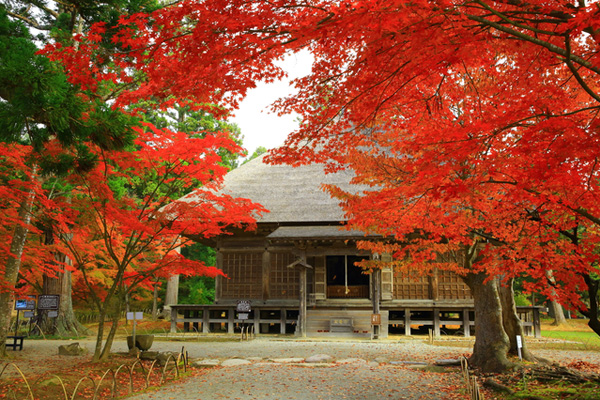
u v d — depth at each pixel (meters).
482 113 5.47
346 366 11.30
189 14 3.97
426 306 19.00
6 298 12.38
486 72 5.49
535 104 4.18
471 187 4.83
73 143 7.20
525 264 6.43
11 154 9.94
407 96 5.56
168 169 10.87
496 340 10.44
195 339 18.17
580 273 5.80
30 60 5.69
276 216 20.33
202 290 31.61
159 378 9.94
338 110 5.43
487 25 3.74
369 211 7.29
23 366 11.33
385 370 10.72
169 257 11.98
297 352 14.05
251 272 21.00
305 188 22.08
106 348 11.23
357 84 4.69
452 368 10.80
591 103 5.57
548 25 4.40
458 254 18.22
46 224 11.87
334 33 3.93
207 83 4.74
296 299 20.27
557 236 6.15
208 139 10.18
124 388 8.88
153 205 11.73
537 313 18.72
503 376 9.40
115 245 16.75
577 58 3.76
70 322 20.14
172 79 4.68
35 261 14.61
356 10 3.28
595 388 7.59
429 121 5.88
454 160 4.54
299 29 3.69
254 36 3.96
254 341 17.28
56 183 15.84
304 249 18.47
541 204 5.45
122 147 7.84
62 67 6.48
